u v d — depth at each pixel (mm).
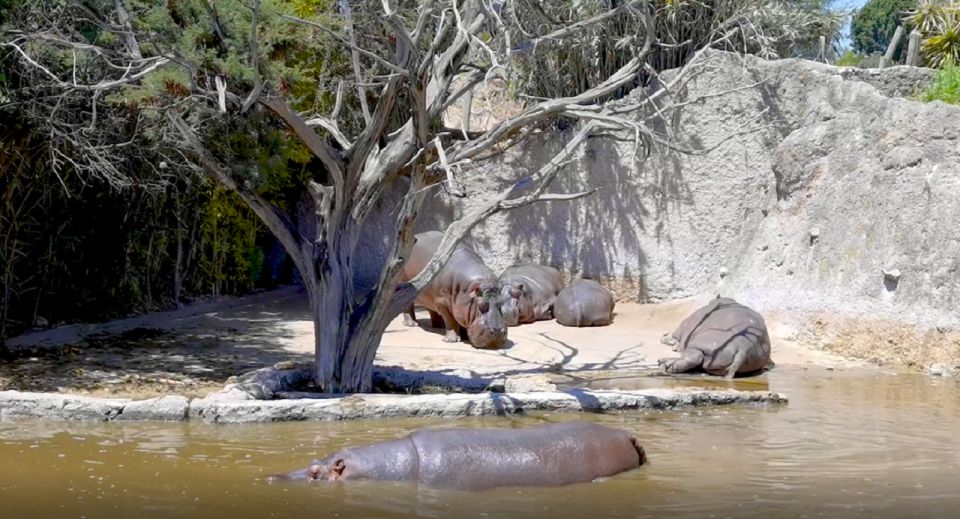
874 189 15125
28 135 12938
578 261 18969
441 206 19844
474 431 7738
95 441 8664
